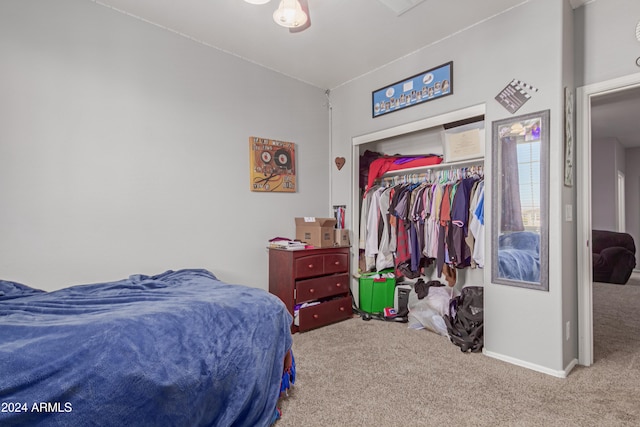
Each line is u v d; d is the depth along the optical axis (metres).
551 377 2.08
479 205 2.65
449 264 2.89
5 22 1.96
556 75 2.12
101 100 2.29
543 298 2.16
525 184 2.26
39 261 2.05
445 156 3.03
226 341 1.47
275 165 3.29
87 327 1.20
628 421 1.62
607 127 5.35
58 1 2.13
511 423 1.61
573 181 2.29
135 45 2.44
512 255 2.31
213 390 1.37
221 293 1.81
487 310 2.44
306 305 3.03
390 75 3.19
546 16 2.17
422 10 2.37
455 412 1.70
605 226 6.15
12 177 1.97
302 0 1.81
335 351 2.51
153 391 1.18
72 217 2.17
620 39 2.09
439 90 2.79
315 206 3.70
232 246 2.98
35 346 1.09
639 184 6.83
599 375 2.11
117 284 2.02
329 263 3.22
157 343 1.27
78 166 2.20
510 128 2.33
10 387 0.99
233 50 2.95
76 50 2.20
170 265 2.60
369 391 1.91
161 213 2.56
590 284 2.27
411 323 3.11
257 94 3.19
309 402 1.80
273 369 1.68
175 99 2.64
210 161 2.84
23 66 2.01
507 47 2.36
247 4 2.30
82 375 1.08
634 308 3.68
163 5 2.31
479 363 2.29
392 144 3.95
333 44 2.85
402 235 3.25
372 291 3.48
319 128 3.75
